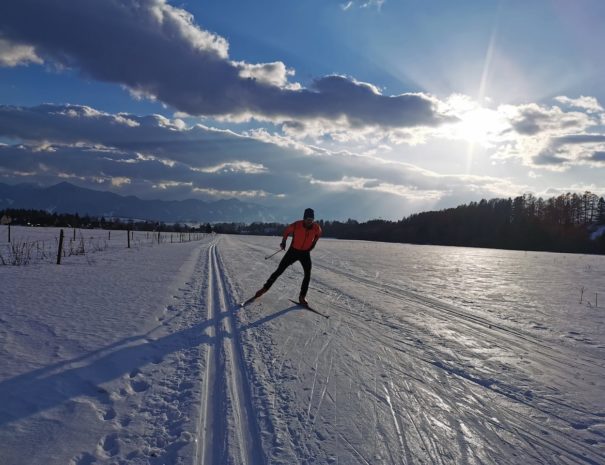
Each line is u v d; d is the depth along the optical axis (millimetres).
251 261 20219
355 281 13828
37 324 6348
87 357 5000
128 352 5293
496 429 3783
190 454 3121
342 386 4582
